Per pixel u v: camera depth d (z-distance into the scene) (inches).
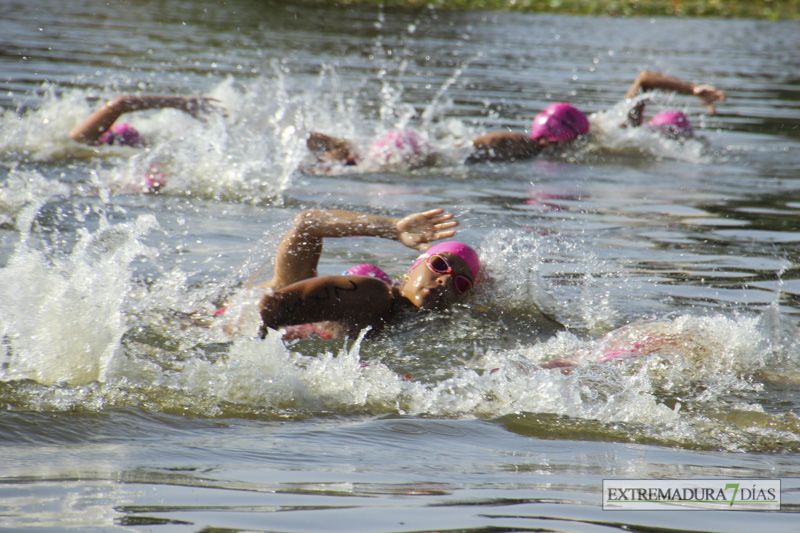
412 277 594.6
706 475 368.5
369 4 3430.1
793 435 428.1
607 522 309.6
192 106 1124.5
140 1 3083.2
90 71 1653.5
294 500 313.7
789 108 1712.6
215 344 522.3
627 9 3634.4
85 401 421.1
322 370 480.7
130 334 522.6
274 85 1642.5
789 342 544.7
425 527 294.5
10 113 1196.5
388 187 1021.2
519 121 1457.9
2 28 2190.0
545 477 357.7
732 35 2989.7
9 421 387.2
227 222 820.6
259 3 3245.6
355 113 1453.0
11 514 283.1
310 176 1055.0
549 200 984.3
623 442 413.7
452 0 3609.7
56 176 952.9
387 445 390.6
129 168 1002.7
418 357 529.0
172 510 296.4
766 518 320.8
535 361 520.7
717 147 1359.5
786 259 761.6
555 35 2800.2
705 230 860.0
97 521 281.6
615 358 521.3
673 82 1342.3
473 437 410.6
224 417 418.0
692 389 486.0
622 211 938.7
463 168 1151.6
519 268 660.7
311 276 605.9
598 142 1302.9
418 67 2015.3
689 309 622.2
